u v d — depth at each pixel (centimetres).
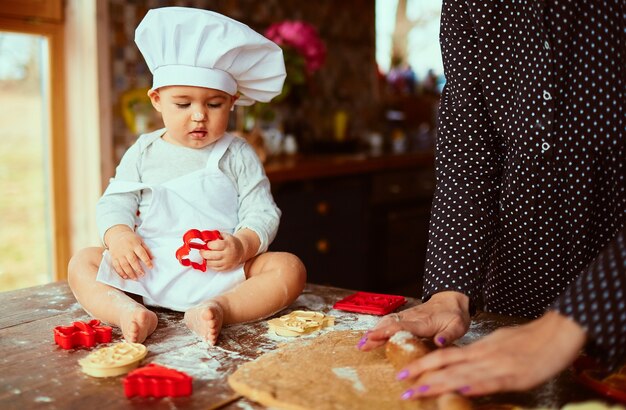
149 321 101
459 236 102
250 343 100
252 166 127
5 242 254
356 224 325
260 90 128
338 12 377
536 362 69
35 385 83
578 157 104
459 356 73
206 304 104
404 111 428
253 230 119
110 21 261
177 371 83
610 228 108
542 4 98
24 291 129
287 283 114
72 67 261
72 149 265
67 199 268
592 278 70
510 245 114
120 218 118
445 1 110
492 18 103
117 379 85
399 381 81
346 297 126
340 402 75
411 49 428
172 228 118
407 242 359
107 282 111
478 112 109
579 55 100
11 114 251
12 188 254
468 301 96
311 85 360
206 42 115
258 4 327
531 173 106
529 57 102
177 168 123
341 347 93
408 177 358
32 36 253
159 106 124
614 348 69
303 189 295
